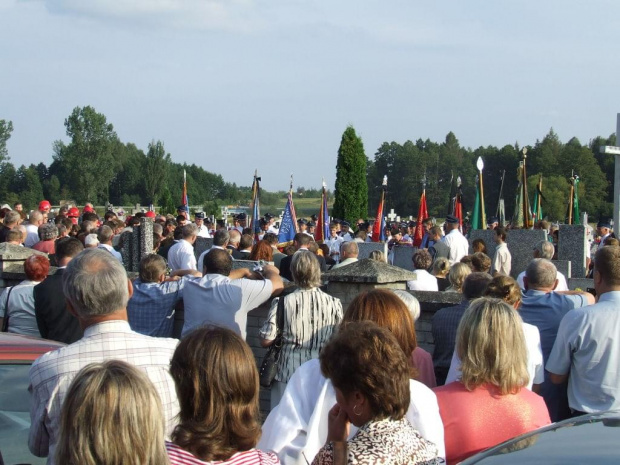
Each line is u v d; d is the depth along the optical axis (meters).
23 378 4.00
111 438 2.38
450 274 7.29
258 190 18.27
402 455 2.96
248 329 7.73
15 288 7.26
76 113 108.62
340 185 28.14
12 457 3.82
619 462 2.55
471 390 3.81
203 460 2.78
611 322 4.82
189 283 6.84
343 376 3.06
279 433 3.72
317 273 5.82
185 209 17.66
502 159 98.81
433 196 112.25
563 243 15.12
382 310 4.12
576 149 92.69
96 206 108.69
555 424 3.12
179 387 2.86
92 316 3.59
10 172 111.19
